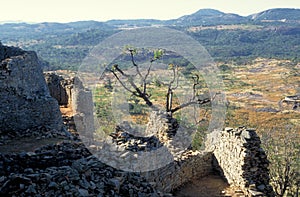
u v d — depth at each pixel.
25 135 15.25
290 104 68.44
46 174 8.93
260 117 54.22
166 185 13.07
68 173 9.18
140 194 9.78
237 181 14.16
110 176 9.95
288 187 23.23
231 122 36.88
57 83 25.66
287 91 81.88
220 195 13.79
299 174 22.94
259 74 98.81
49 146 12.89
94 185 9.12
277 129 36.97
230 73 97.19
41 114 16.42
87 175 9.52
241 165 13.70
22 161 11.21
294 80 92.81
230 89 80.50
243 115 54.34
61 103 25.62
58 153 12.00
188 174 15.02
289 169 22.94
